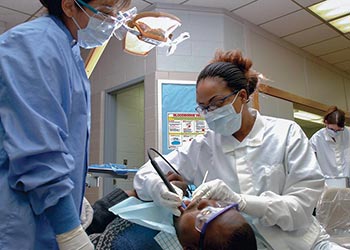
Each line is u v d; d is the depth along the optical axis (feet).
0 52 2.70
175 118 10.74
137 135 13.50
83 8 3.21
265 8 11.84
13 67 2.65
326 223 7.78
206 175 4.24
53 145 2.57
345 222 7.88
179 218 3.17
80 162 3.04
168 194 3.39
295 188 3.77
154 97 10.82
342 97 18.60
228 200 3.38
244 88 4.00
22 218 2.55
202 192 3.35
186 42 11.19
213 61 4.27
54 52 2.82
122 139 12.96
